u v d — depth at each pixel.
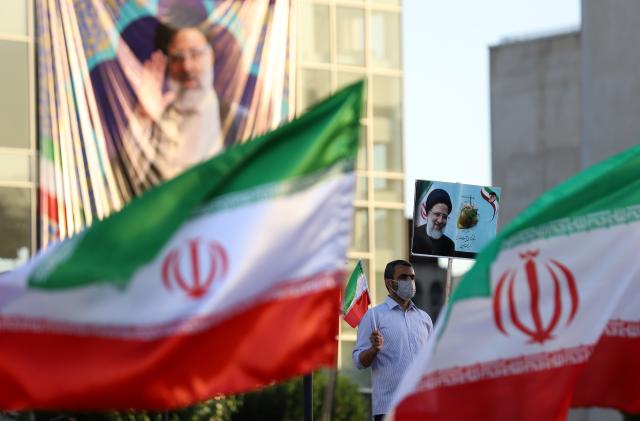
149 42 38.72
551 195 12.92
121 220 11.78
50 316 11.62
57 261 11.68
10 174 39.72
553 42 78.50
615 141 60.69
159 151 38.69
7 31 39.97
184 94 39.12
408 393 12.41
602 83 61.09
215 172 11.88
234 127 39.81
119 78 38.25
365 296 24.50
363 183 45.97
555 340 12.65
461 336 12.55
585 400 13.23
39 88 37.91
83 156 37.72
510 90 80.00
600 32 61.38
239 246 11.81
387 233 46.44
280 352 11.80
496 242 12.76
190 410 35.34
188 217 11.82
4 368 11.53
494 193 22.12
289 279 11.86
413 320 19.62
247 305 11.78
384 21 46.72
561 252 12.80
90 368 11.60
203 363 11.71
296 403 39.78
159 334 11.66
